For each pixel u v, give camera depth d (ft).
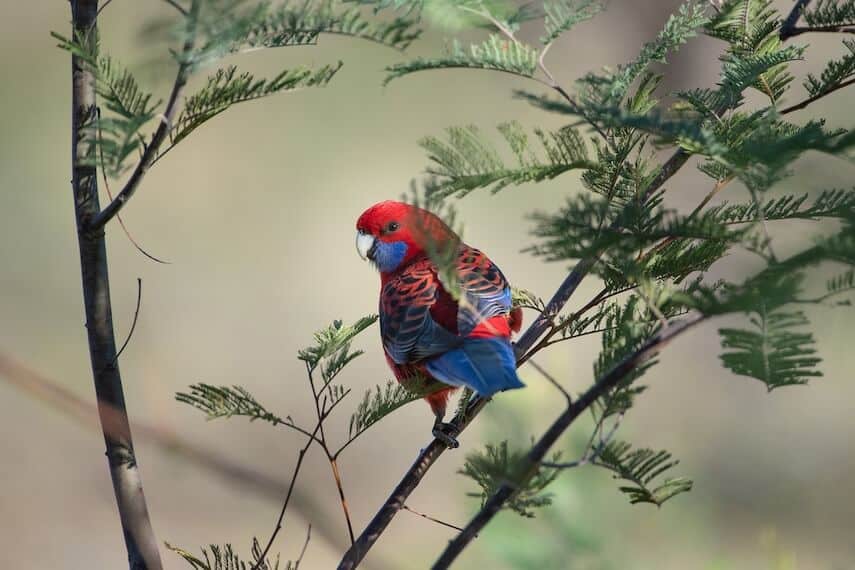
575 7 17.24
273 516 59.26
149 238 78.79
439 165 16.08
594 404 16.34
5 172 79.66
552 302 21.71
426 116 85.92
